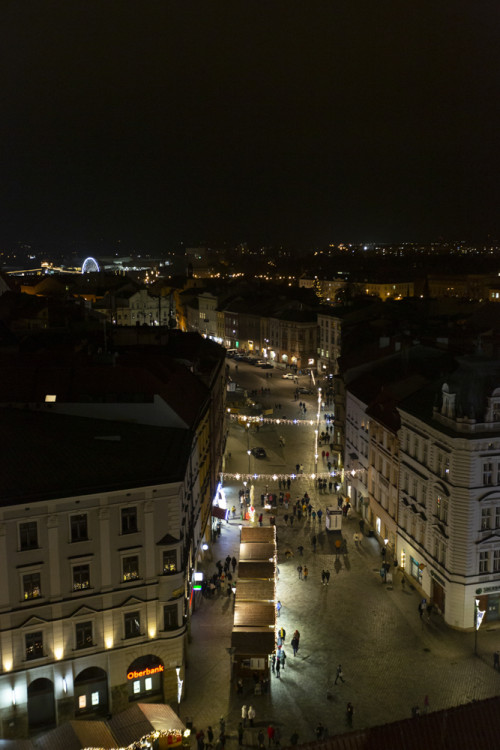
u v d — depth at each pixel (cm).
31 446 4694
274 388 14988
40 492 4191
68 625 4353
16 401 5584
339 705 4562
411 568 6328
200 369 8106
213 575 6331
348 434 8669
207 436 7088
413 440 6181
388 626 5541
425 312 14662
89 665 4453
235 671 4841
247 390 14675
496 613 5562
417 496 6131
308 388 14962
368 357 8919
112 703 4544
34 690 4331
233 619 5681
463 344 8800
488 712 3300
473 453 5209
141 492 4481
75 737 3750
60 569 4300
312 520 7875
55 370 5919
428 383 6662
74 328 10488
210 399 7212
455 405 5394
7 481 4241
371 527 7594
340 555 6925
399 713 4459
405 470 6384
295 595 6072
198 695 4719
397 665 4997
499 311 12506
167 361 7288
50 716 4400
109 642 4484
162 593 4591
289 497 8431
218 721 4450
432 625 5541
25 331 9675
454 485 5312
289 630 5500
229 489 8888
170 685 4706
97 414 5634
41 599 4272
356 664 5028
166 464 4747
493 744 3183
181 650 4700
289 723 4388
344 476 8794
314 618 5675
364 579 6384
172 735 3859
